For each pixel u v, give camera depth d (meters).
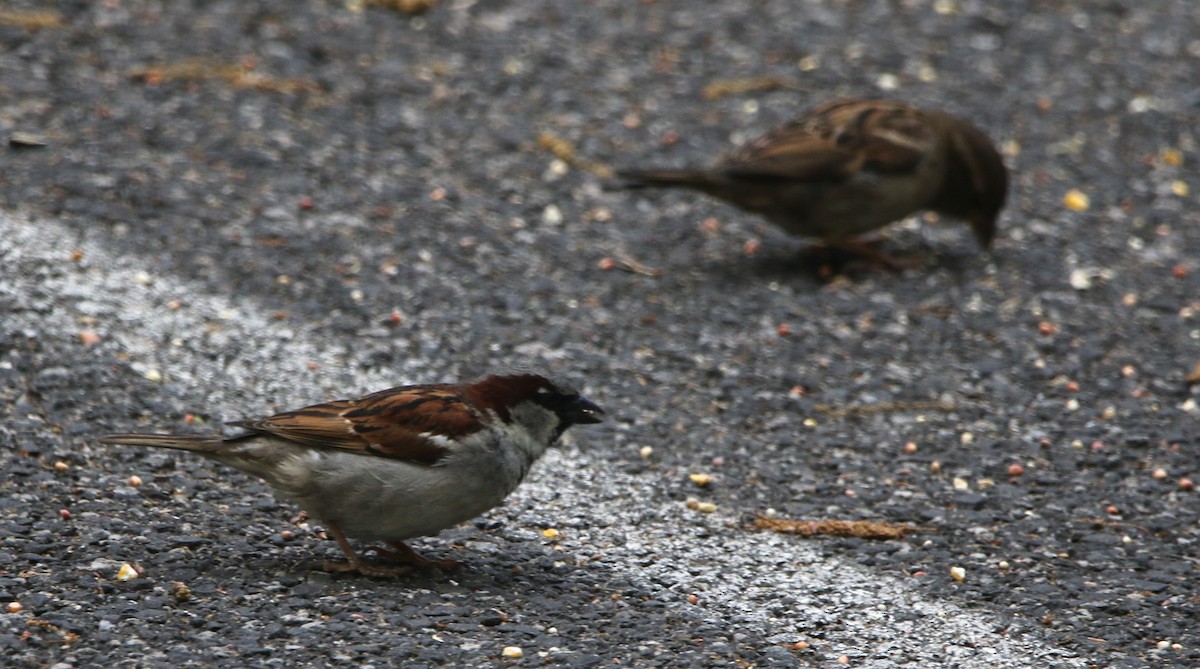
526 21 19.03
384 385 11.51
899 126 14.00
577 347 12.43
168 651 7.54
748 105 17.38
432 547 9.33
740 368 12.28
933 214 16.09
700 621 8.56
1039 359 12.59
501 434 8.47
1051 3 20.75
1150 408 11.83
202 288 12.43
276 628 7.86
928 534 9.96
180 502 9.52
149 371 11.15
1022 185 16.09
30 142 14.23
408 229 14.03
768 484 10.61
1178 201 15.88
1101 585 9.30
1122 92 18.23
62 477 9.62
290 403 11.09
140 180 13.96
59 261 12.29
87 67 16.09
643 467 10.73
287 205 14.05
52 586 8.14
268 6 18.28
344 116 16.06
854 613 8.84
